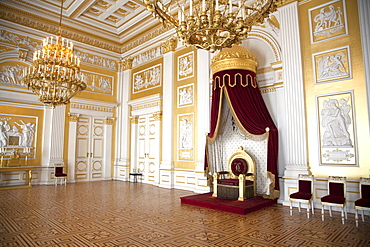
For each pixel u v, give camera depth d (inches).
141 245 130.6
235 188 233.0
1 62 339.0
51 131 372.5
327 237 142.9
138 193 293.9
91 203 234.5
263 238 141.5
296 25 236.7
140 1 332.5
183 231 153.6
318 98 221.8
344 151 204.4
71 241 135.9
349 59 208.7
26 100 353.4
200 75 317.7
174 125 350.9
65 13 362.0
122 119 442.3
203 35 137.7
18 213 195.2
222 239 139.8
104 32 414.0
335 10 218.8
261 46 272.8
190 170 319.6
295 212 202.1
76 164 401.4
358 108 201.2
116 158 437.1
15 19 346.9
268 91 263.0
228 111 272.2
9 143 337.7
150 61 404.5
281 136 243.9
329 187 190.2
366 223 170.1
